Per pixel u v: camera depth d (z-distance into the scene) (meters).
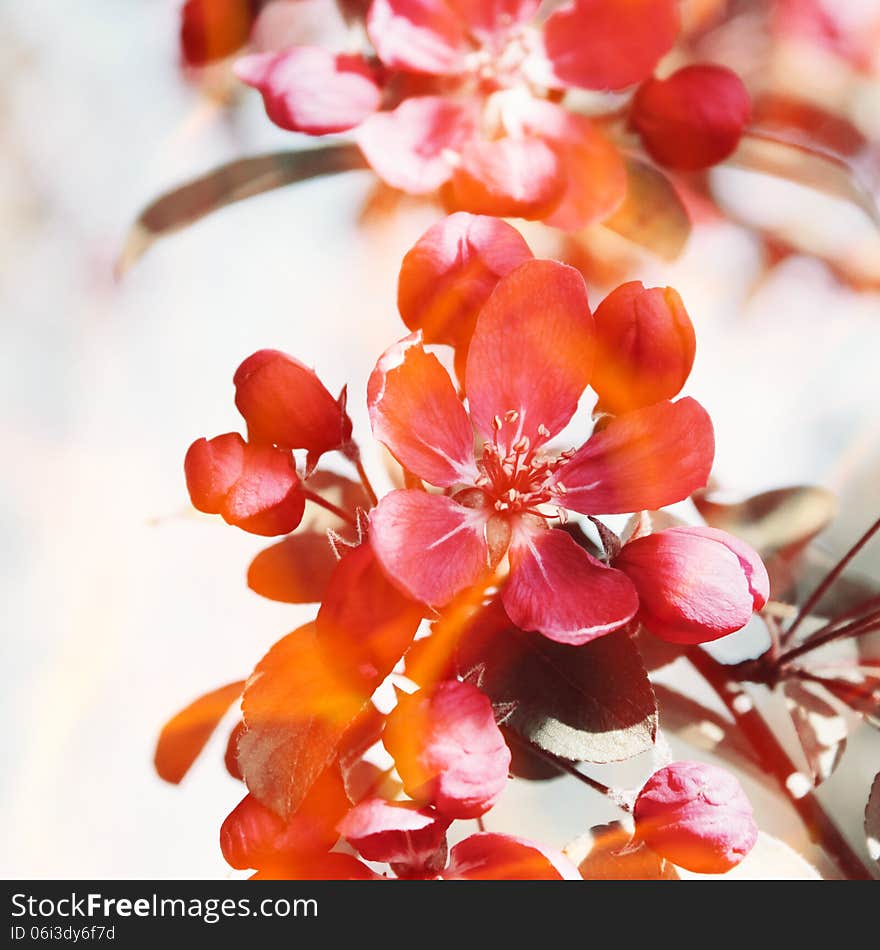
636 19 0.54
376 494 0.51
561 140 0.54
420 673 0.48
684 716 0.52
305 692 0.48
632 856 0.49
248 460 0.49
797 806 0.52
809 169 0.54
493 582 0.49
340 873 0.48
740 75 0.55
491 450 0.49
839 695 0.52
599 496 0.49
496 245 0.50
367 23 0.53
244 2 0.54
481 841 0.49
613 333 0.49
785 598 0.53
